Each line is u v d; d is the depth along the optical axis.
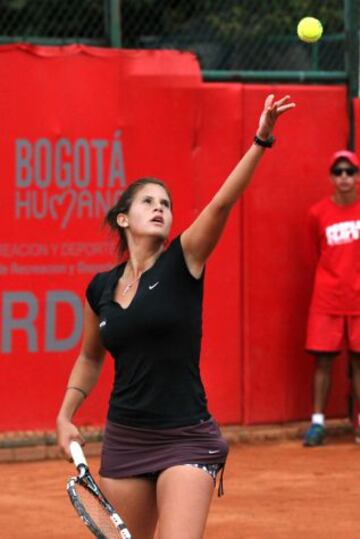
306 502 21.31
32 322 25.78
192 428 12.26
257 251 27.55
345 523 19.72
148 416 12.28
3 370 25.59
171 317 12.15
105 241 26.27
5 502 21.42
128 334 12.26
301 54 29.98
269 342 27.72
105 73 26.23
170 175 26.72
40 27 28.09
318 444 27.02
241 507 20.88
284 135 27.67
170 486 11.98
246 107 27.27
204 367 27.17
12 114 25.56
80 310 26.09
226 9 30.27
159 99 26.59
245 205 27.42
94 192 26.19
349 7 28.19
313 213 27.30
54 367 25.94
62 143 25.94
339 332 26.95
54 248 25.91
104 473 12.63
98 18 28.11
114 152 26.31
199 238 12.28
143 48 29.17
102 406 26.34
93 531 11.13
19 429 25.72
